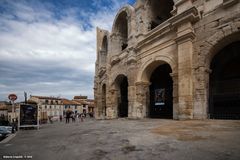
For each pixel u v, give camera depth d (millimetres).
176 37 12672
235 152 4043
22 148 6055
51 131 10961
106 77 25125
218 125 7684
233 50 11594
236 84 11438
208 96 11078
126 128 9227
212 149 4379
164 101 17484
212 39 10859
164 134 6598
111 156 4406
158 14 19609
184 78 11609
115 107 22656
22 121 13695
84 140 6695
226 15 10328
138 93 17031
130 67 18203
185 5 12430
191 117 10984
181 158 3936
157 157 4113
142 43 16828
